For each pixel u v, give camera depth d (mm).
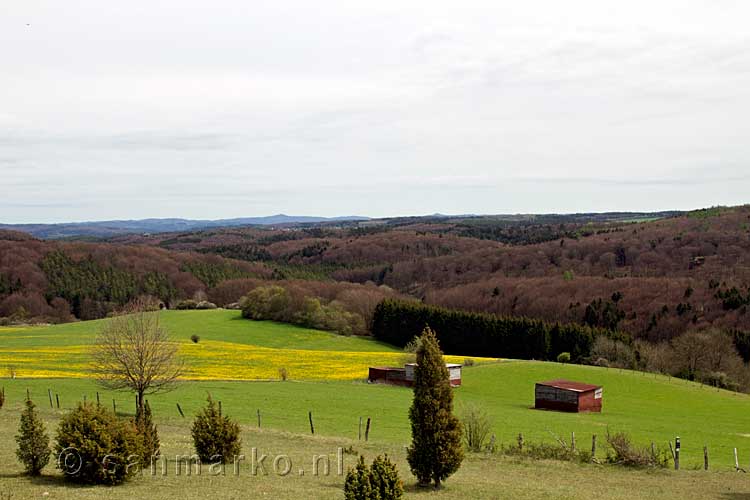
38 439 23906
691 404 71812
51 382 57750
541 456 37375
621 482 31672
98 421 24031
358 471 21234
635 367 98125
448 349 113062
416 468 27359
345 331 119250
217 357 83500
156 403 50625
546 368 86625
